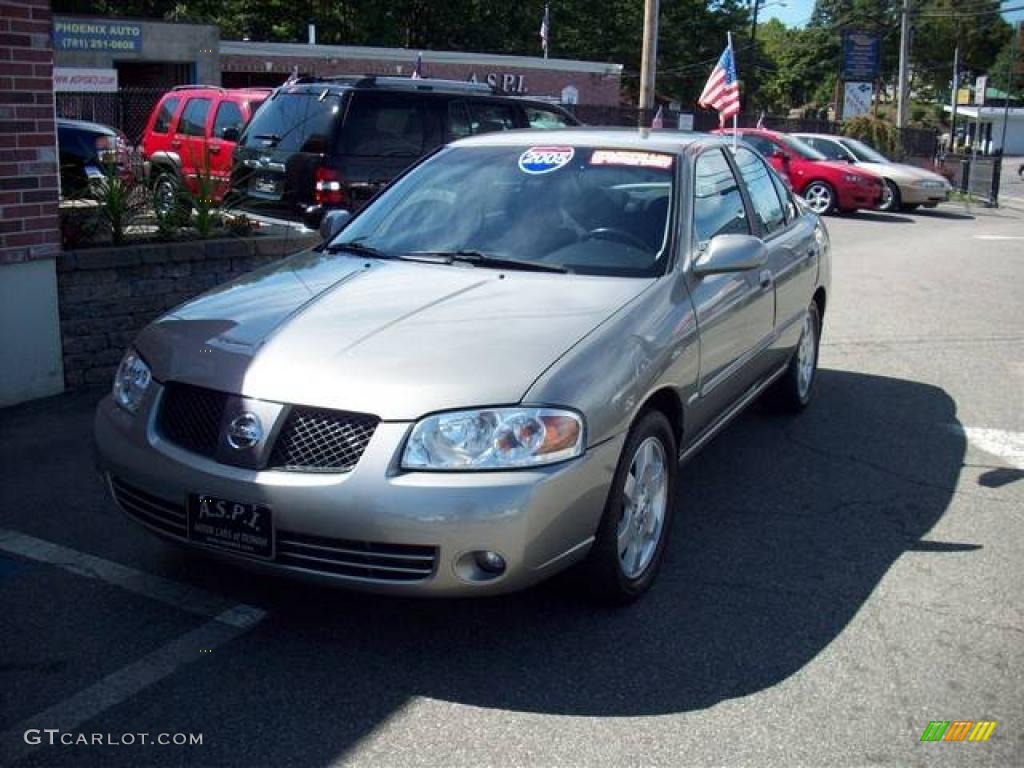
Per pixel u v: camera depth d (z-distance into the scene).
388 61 31.36
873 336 9.65
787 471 5.79
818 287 6.79
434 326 3.85
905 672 3.69
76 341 6.63
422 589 3.43
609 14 53.59
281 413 3.53
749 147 6.32
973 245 17.45
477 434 3.43
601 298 4.18
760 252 4.64
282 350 3.72
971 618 4.11
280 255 7.73
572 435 3.53
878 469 5.87
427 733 3.27
